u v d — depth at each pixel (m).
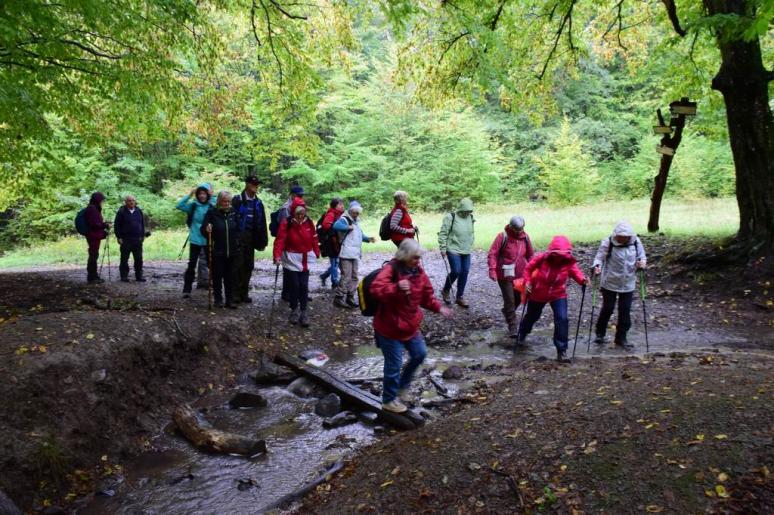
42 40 8.06
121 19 7.98
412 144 30.95
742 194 10.13
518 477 3.59
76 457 4.80
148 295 9.77
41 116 8.64
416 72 13.35
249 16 12.00
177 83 10.39
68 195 22.33
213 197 10.34
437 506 3.54
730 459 3.23
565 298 7.11
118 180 24.48
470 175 29.42
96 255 11.19
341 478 4.38
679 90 15.08
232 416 5.92
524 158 32.09
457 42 11.80
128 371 5.91
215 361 7.06
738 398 3.91
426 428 4.86
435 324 9.16
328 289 11.14
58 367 5.30
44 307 8.66
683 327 8.31
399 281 4.89
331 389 6.33
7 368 5.08
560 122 32.34
